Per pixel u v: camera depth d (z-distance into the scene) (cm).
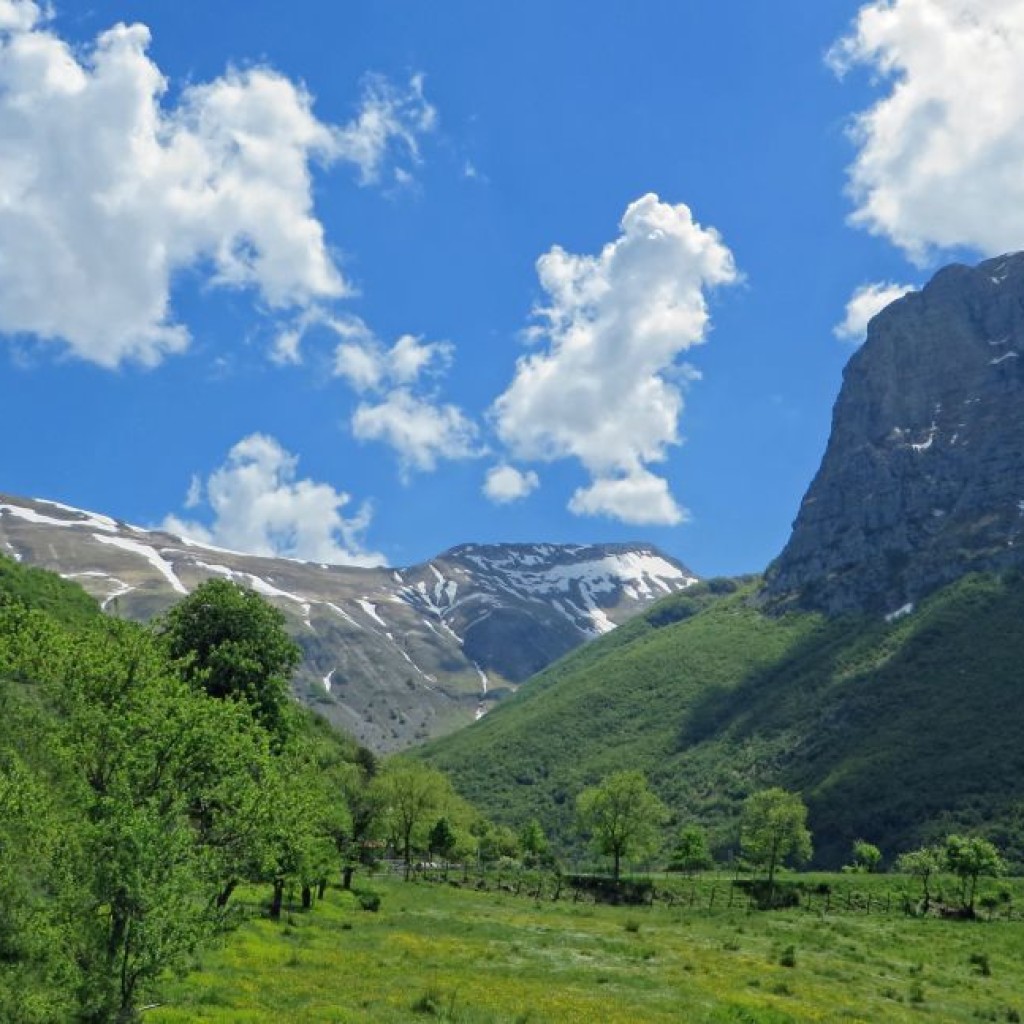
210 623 7281
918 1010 4406
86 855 2388
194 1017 2891
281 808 3566
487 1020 3288
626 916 8312
